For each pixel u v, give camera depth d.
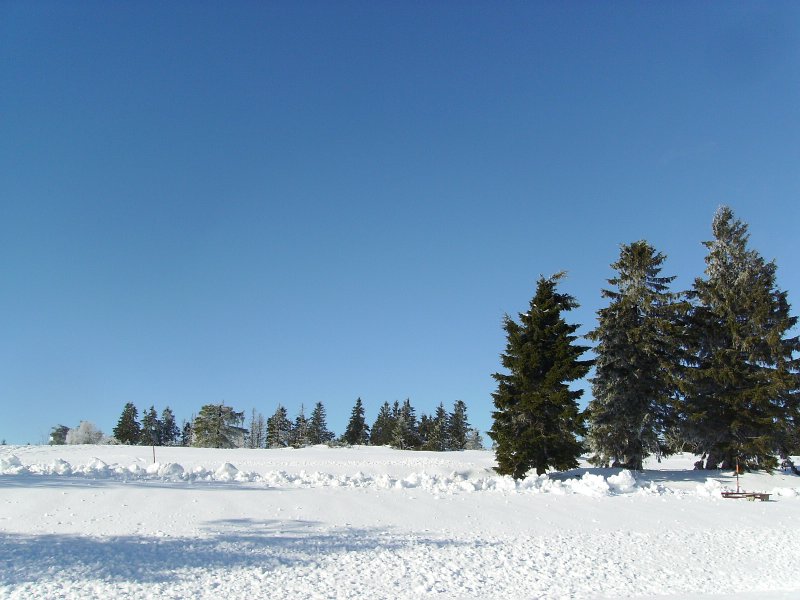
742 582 13.56
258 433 121.06
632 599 11.75
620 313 33.50
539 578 13.23
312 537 15.84
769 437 31.47
